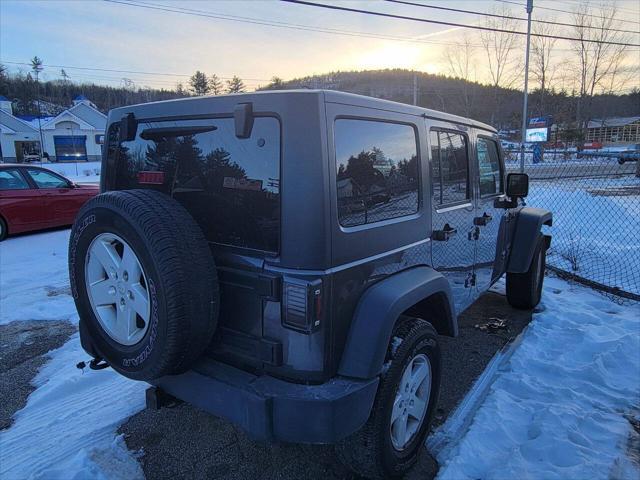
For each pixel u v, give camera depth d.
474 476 2.65
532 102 48.72
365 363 2.23
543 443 2.85
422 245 2.92
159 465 2.83
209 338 2.28
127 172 2.86
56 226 10.02
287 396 2.12
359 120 2.37
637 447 2.87
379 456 2.44
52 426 3.21
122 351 2.39
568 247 7.73
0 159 49.28
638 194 13.66
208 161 2.41
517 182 4.38
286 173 2.11
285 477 2.72
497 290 6.09
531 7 22.75
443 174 3.23
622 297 5.57
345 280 2.25
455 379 3.76
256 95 2.19
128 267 2.29
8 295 6.00
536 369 3.90
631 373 3.78
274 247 2.18
